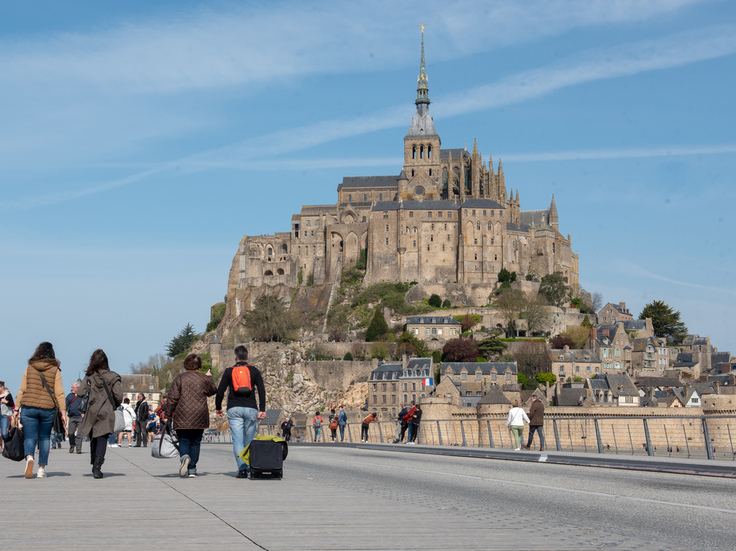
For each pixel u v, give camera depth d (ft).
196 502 70.59
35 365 93.15
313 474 101.04
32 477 92.43
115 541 52.08
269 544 51.72
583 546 52.90
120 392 92.79
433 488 86.43
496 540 54.24
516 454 139.13
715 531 60.13
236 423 92.22
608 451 137.08
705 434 117.91
